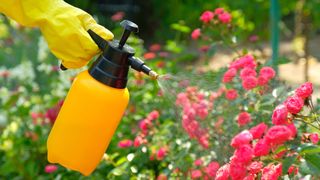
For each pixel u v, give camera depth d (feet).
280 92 7.97
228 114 9.18
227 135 8.92
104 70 6.51
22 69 16.44
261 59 13.57
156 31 34.94
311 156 6.29
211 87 9.31
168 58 18.78
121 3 36.78
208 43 13.48
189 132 9.46
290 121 6.61
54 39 6.64
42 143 12.05
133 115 12.10
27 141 12.17
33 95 15.11
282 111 6.52
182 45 20.54
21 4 6.65
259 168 6.66
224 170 6.73
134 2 36.55
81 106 6.51
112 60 6.50
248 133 6.65
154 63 14.38
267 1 26.00
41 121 12.80
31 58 17.01
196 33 11.36
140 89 12.80
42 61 16.67
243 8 25.85
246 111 8.87
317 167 6.24
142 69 6.59
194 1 29.63
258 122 8.59
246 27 19.16
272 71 8.39
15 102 13.66
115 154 10.03
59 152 6.71
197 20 28.89
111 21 33.04
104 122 6.56
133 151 10.73
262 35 27.89
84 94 6.49
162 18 35.29
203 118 9.40
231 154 8.71
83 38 6.57
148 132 10.52
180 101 9.50
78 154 6.67
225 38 11.10
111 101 6.49
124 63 6.54
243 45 17.22
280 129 6.30
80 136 6.60
